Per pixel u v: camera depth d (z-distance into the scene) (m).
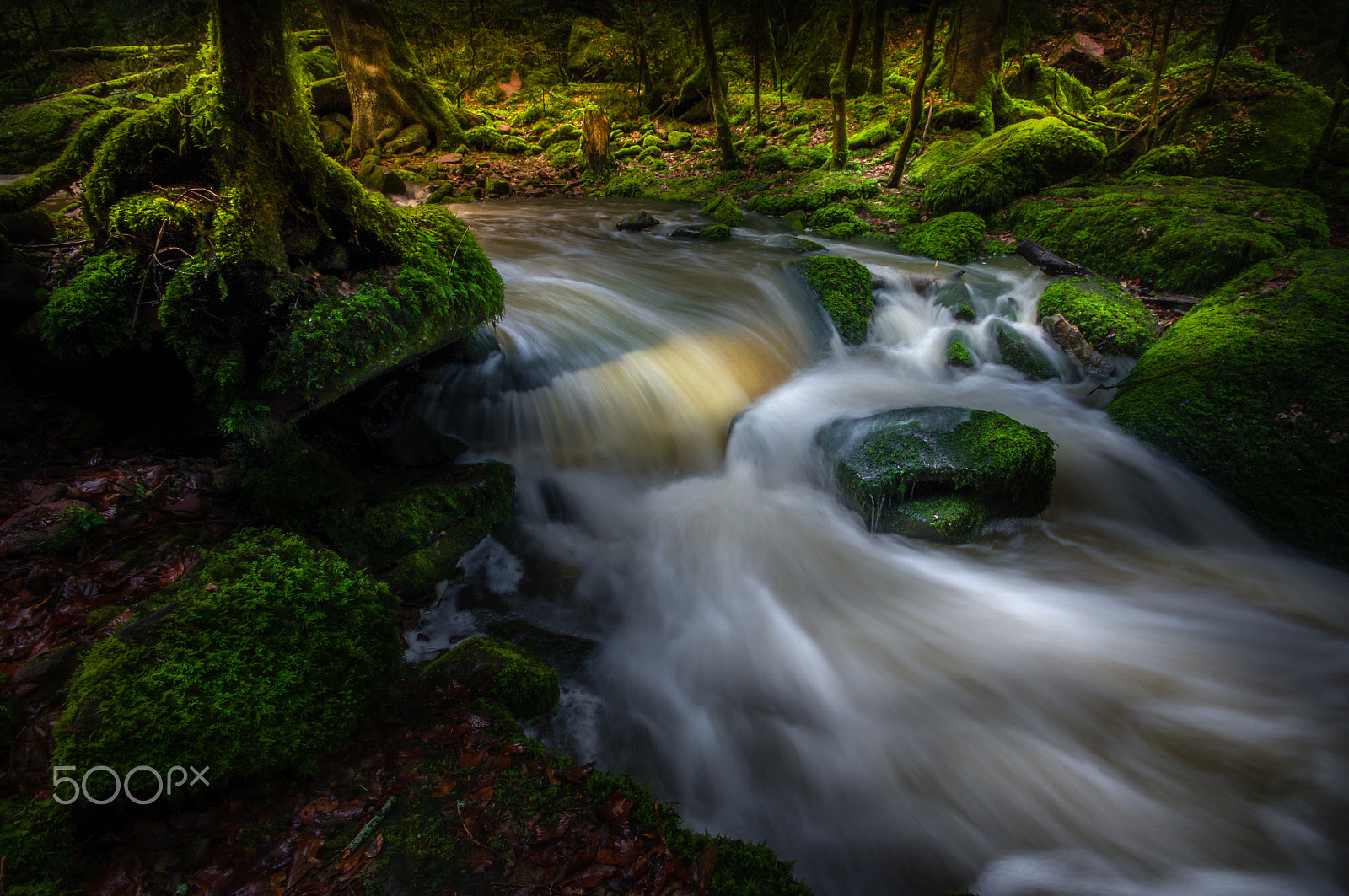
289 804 2.62
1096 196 9.27
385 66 15.52
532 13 19.02
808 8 15.91
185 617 2.80
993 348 7.43
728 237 10.22
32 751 2.55
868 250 9.81
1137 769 3.35
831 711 3.75
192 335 3.86
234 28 3.64
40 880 2.19
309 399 4.07
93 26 12.73
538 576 4.80
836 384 6.91
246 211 3.89
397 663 3.26
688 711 3.73
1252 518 5.05
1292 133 9.91
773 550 5.10
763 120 15.48
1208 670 3.93
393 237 4.54
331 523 4.19
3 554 3.45
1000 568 4.91
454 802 2.68
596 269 8.54
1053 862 2.93
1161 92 11.84
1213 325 6.21
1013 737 3.56
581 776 2.83
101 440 4.45
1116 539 5.25
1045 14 15.34
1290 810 3.10
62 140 11.77
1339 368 5.28
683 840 2.56
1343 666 3.90
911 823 3.13
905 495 5.15
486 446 5.64
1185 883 2.82
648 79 17.77
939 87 13.95
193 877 2.31
